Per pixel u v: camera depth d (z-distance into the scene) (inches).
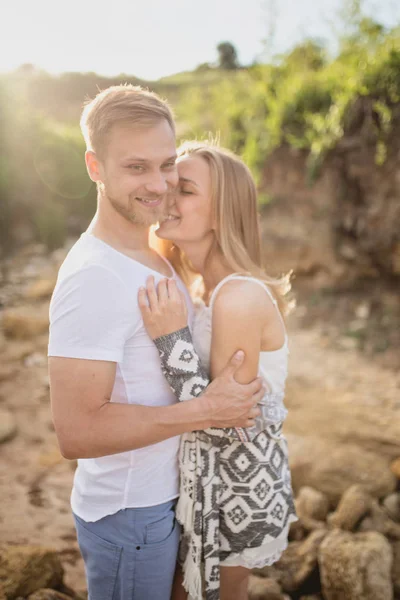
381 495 133.0
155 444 73.7
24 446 161.2
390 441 154.6
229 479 78.7
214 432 76.0
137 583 74.4
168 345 71.2
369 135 237.6
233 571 83.2
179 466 76.6
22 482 142.9
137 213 71.7
